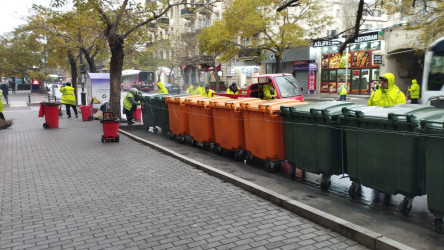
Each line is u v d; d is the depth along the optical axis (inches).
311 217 192.1
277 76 524.1
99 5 572.4
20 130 571.5
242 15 1007.0
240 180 255.8
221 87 1658.5
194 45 1683.1
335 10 1295.5
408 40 1009.5
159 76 2207.2
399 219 186.9
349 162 216.2
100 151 390.3
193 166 316.2
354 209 203.0
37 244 169.6
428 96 466.9
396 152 185.3
